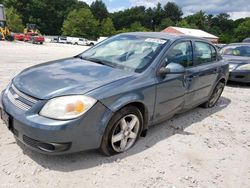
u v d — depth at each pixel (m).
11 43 28.19
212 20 118.69
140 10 122.19
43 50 20.28
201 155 3.69
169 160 3.45
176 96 4.16
